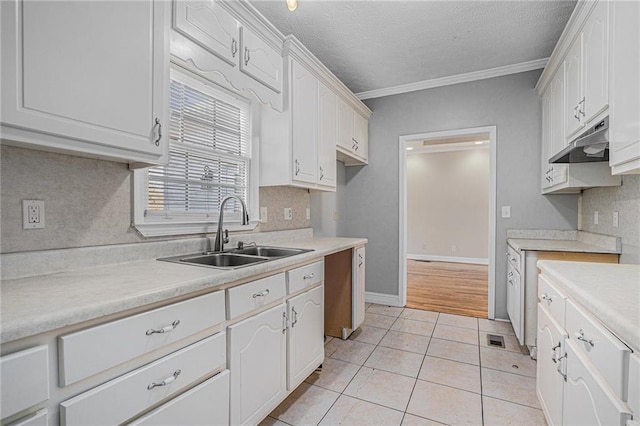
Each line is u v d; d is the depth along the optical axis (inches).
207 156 79.4
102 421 34.7
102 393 34.7
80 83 40.7
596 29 65.3
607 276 51.3
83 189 53.3
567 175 88.3
